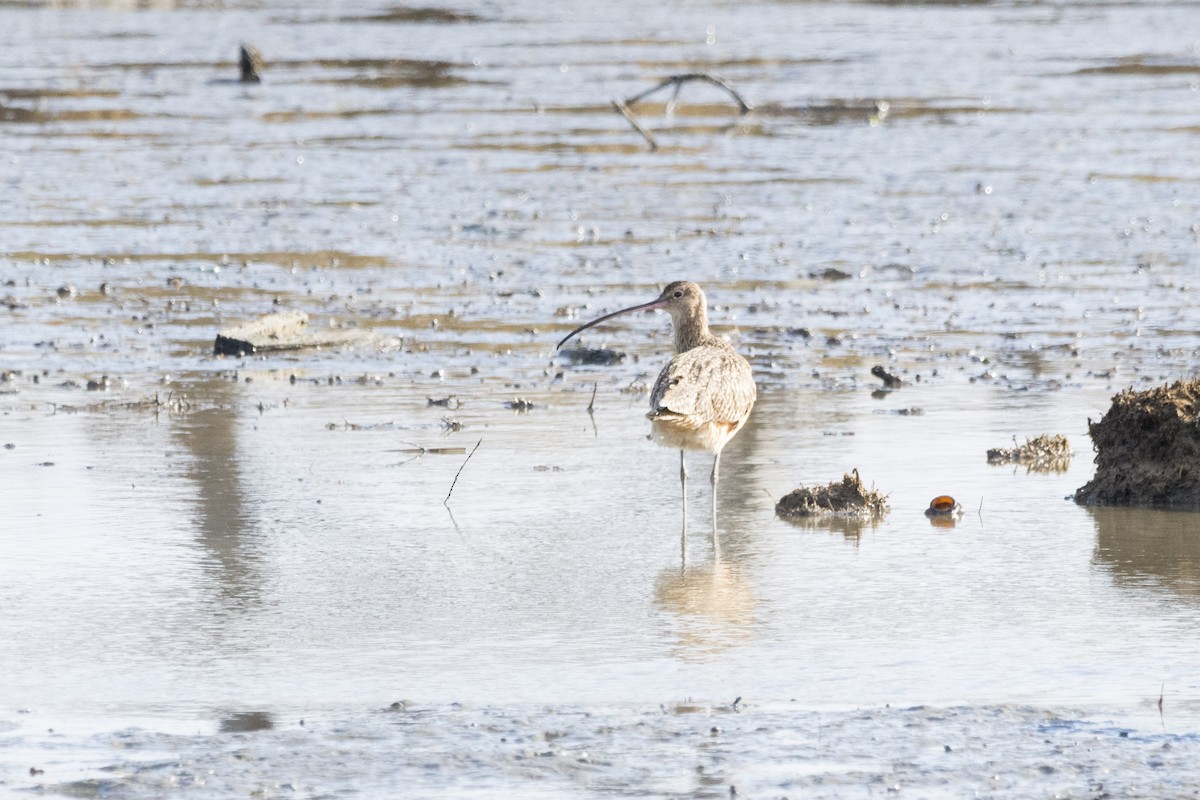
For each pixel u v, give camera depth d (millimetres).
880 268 24438
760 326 20625
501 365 18719
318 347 19531
